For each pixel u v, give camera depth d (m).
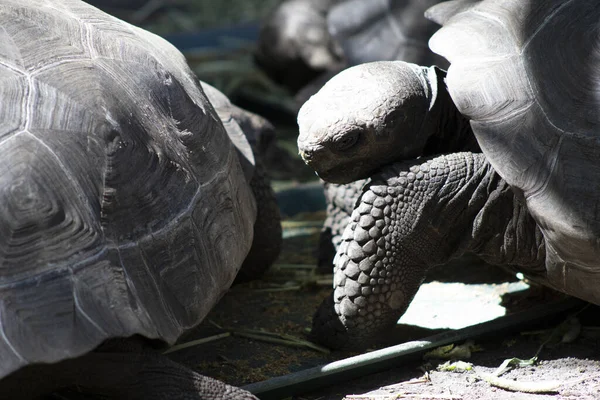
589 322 7.34
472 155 6.70
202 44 19.61
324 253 9.16
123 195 5.52
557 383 5.95
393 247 6.55
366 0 12.55
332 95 6.70
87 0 22.61
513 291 8.27
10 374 4.68
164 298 5.49
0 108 5.32
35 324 4.84
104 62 6.04
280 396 6.05
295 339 7.14
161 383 5.50
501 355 6.75
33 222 5.06
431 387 6.14
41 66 5.66
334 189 8.84
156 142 5.96
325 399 6.05
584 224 5.88
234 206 6.71
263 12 22.89
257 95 17.02
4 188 5.07
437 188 6.55
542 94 6.28
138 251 5.48
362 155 6.74
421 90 6.91
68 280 5.04
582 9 6.54
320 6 15.39
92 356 5.19
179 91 6.59
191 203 6.05
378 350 6.48
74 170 5.33
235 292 8.64
